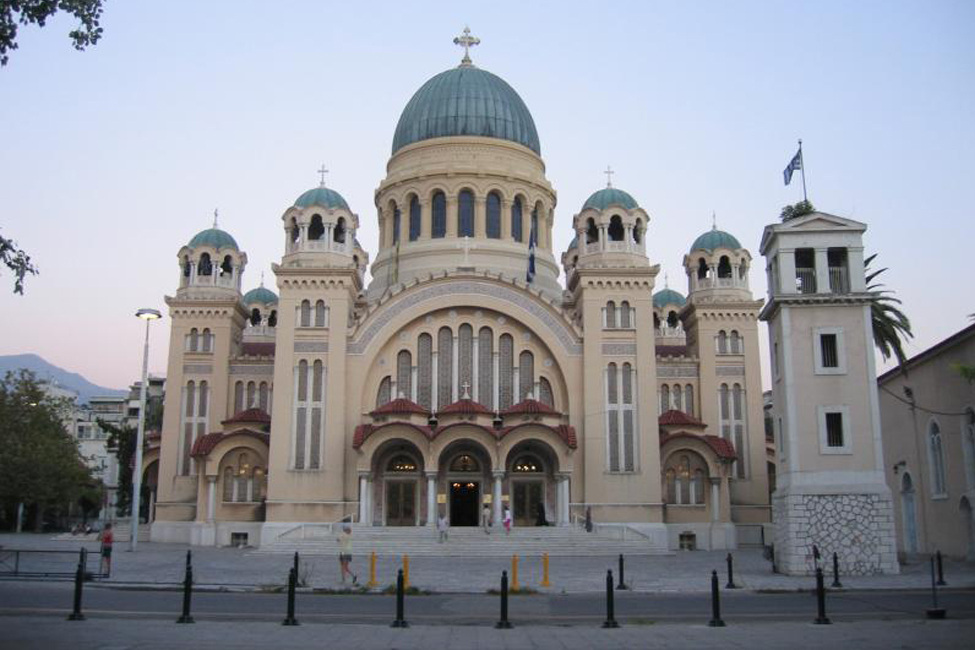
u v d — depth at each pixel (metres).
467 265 78.94
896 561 43.34
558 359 71.62
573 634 23.97
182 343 77.81
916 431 57.03
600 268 71.75
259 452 71.06
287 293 70.31
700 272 83.06
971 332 47.53
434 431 67.81
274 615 27.83
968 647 21.42
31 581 38.28
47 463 75.81
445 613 29.38
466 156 82.94
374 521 68.19
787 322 45.97
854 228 46.66
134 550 61.06
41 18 24.06
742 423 78.31
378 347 71.38
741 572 46.41
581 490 68.75
